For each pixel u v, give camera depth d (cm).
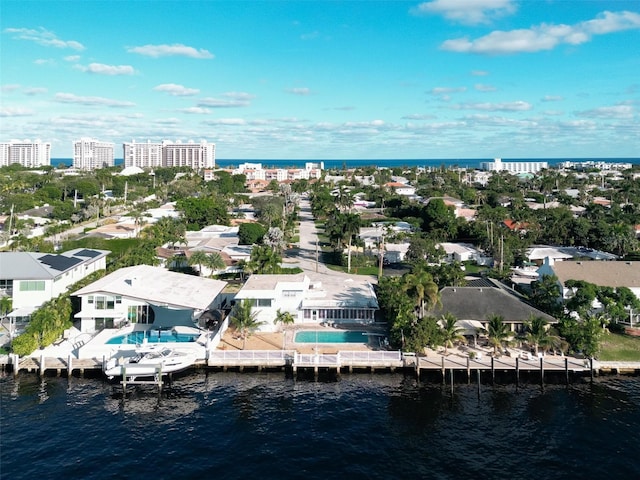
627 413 4831
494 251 11156
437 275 7931
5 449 4197
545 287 6675
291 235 15238
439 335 5831
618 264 7831
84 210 17825
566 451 4216
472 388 5388
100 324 6762
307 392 5319
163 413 4859
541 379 5503
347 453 4181
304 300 7300
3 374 5666
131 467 3962
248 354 5819
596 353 5659
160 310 6869
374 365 5794
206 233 14750
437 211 15488
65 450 4200
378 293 7894
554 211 15775
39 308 6594
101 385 5456
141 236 12769
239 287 9169
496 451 4222
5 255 7562
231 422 4694
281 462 4044
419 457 4128
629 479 3834
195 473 3891
